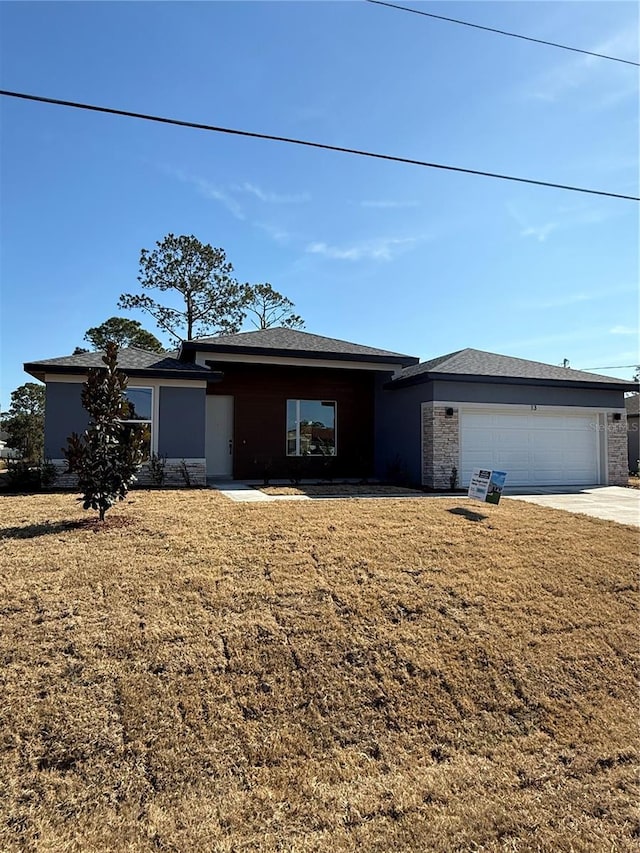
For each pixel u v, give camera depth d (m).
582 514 9.28
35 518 7.56
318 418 15.80
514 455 13.98
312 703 3.71
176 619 4.48
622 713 3.89
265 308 32.50
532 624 4.95
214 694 3.66
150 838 2.59
